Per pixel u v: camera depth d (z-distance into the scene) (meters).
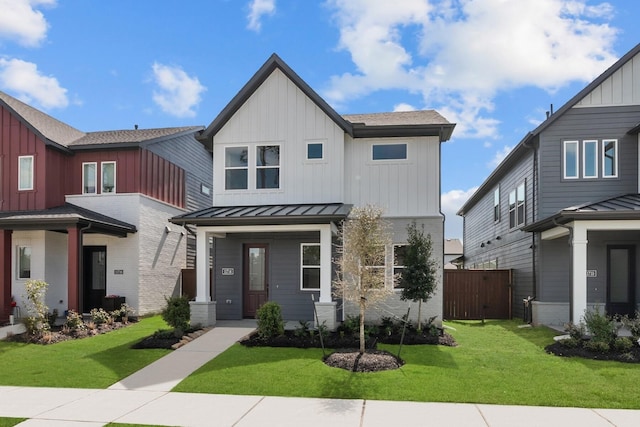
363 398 6.77
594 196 13.86
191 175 20.47
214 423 5.82
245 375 7.92
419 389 7.09
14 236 15.09
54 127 17.08
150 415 6.16
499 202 20.47
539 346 10.27
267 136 13.93
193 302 12.48
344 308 13.01
